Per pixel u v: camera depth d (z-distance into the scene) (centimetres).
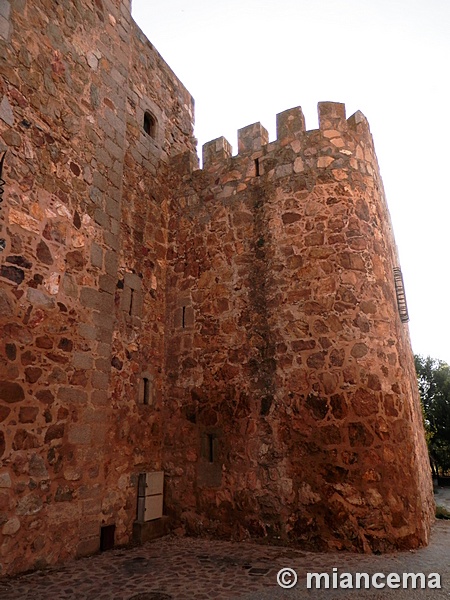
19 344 462
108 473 552
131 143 708
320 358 579
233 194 716
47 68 556
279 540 540
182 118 885
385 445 532
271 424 586
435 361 2189
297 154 679
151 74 802
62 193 546
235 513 578
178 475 633
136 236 681
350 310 582
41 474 462
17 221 480
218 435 620
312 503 536
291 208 657
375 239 627
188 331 688
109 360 580
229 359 643
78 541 491
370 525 505
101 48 668
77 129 588
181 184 775
